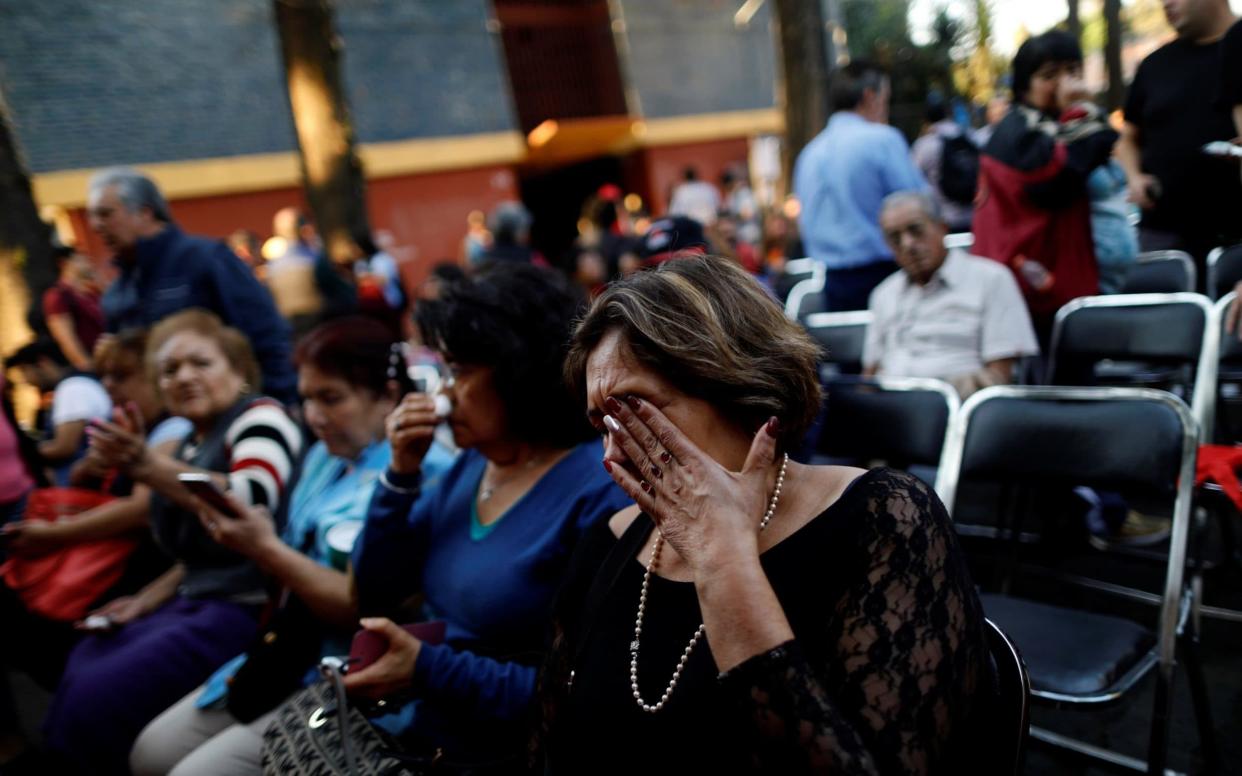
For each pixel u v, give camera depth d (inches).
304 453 107.7
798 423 49.7
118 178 149.9
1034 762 97.4
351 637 88.8
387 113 531.8
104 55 453.4
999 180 134.6
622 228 462.9
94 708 100.0
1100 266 141.8
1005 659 50.5
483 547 76.7
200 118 477.4
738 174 589.3
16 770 129.3
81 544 119.4
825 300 180.9
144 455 96.7
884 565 44.8
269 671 87.4
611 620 52.2
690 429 48.4
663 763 46.3
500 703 69.7
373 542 81.6
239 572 106.7
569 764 51.8
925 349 133.3
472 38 560.1
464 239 557.0
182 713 95.3
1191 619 86.0
